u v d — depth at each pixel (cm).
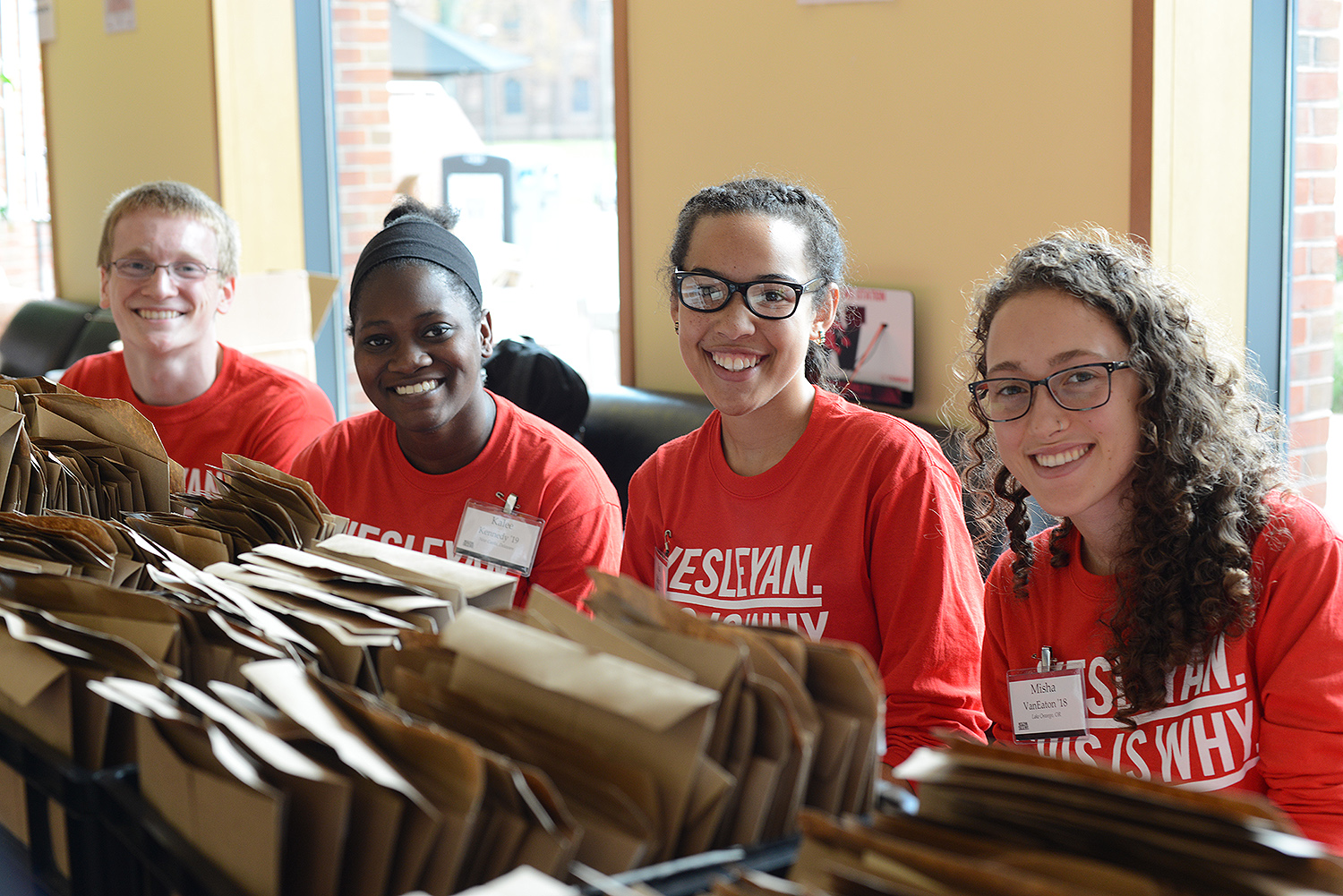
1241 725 137
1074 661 149
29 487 120
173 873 71
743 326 171
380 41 529
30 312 603
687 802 66
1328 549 137
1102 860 62
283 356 379
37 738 84
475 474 191
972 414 165
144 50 527
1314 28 262
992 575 160
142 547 105
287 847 67
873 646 172
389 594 93
